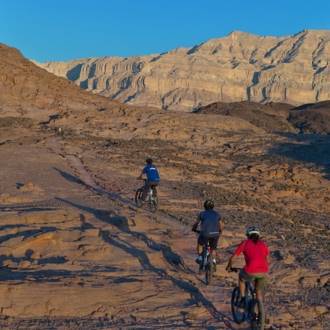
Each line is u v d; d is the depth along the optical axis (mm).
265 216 21969
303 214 26578
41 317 8703
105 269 11016
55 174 24688
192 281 10820
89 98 50719
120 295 9516
